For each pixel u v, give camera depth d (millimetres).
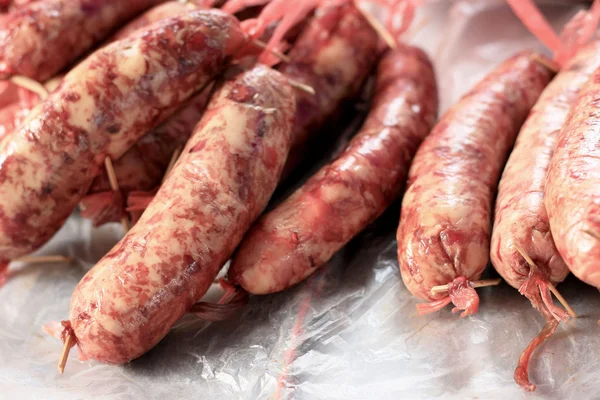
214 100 311
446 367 269
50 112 309
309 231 298
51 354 301
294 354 282
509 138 329
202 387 276
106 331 271
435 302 277
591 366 260
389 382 267
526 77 350
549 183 260
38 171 311
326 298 307
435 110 368
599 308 280
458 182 293
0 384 285
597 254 235
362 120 406
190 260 278
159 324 277
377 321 293
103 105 307
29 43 345
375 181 315
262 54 342
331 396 265
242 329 297
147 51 307
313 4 354
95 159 317
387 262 323
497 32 467
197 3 384
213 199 286
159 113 317
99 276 276
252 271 293
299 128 360
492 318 284
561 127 297
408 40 441
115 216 343
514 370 264
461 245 275
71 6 352
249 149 296
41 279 343
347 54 382
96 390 279
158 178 345
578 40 365
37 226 322
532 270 263
